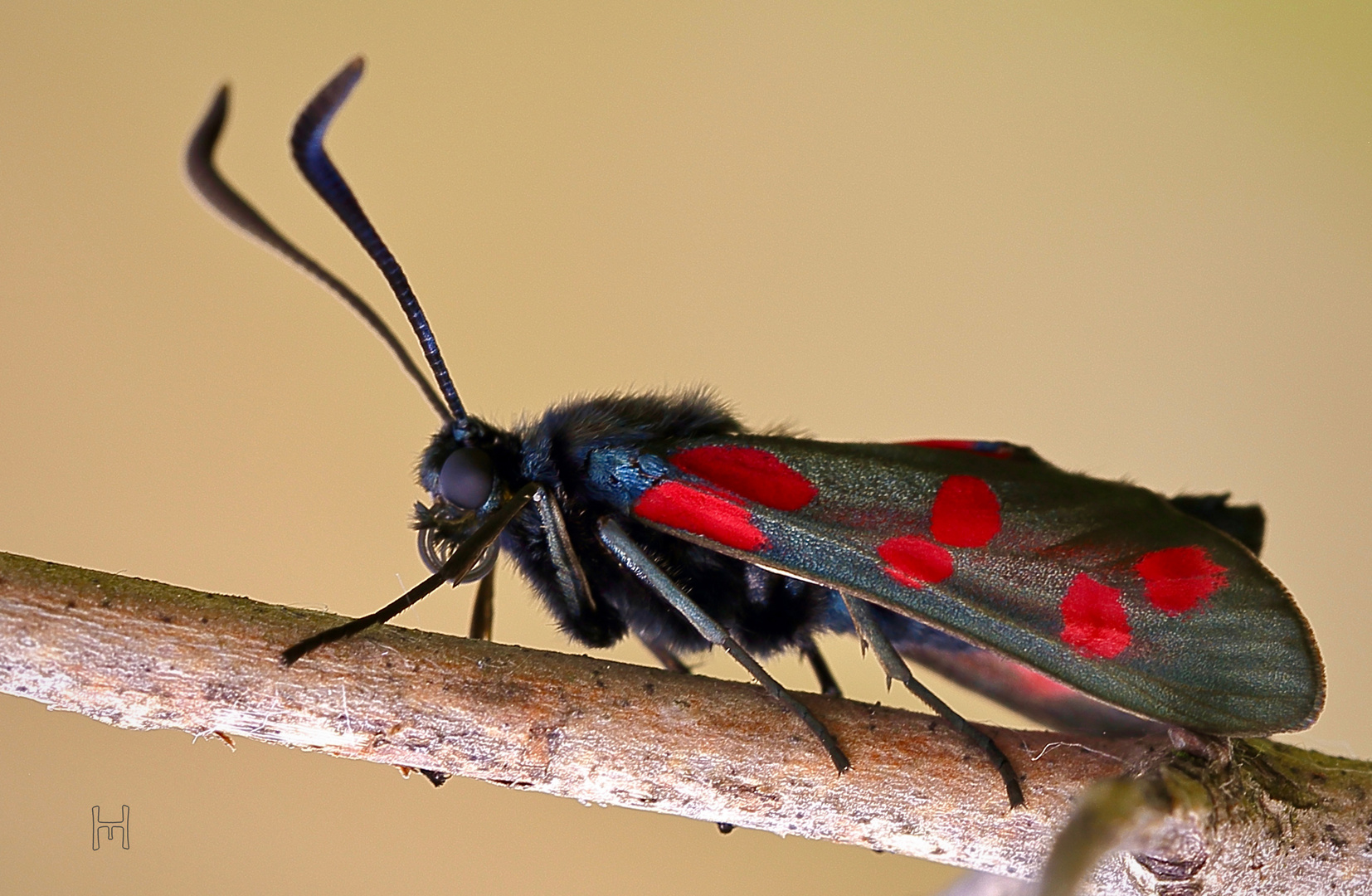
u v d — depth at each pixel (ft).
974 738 0.34
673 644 0.35
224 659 0.33
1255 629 0.34
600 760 0.33
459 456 0.35
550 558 0.35
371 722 0.33
